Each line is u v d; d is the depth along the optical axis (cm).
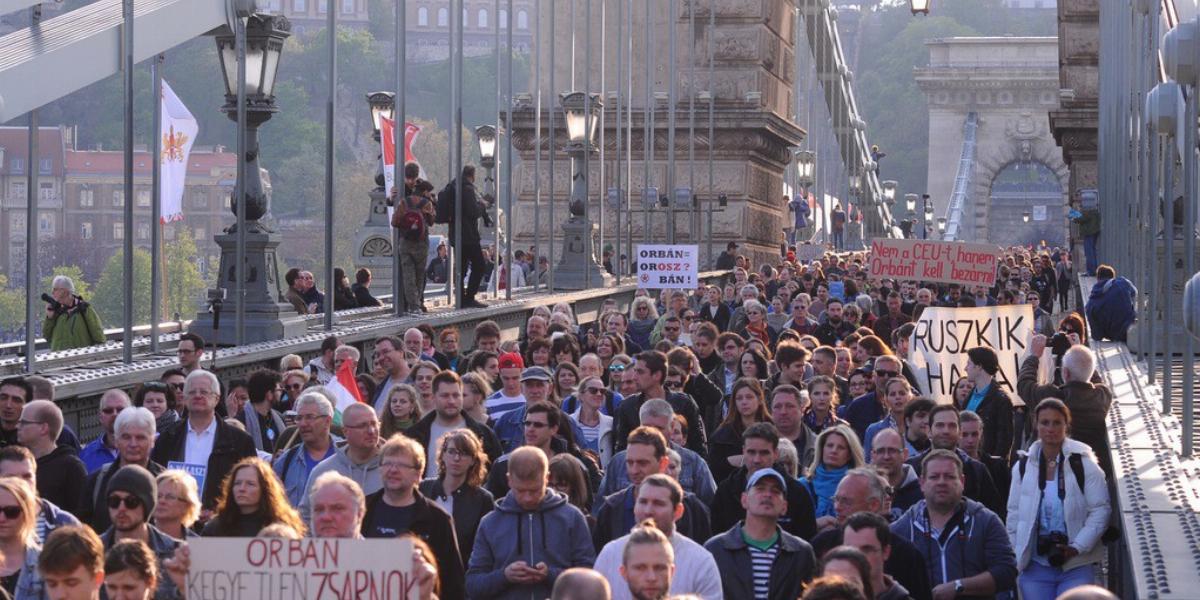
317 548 1219
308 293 4516
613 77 9556
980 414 2661
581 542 1700
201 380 2033
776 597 1609
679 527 1842
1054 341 3008
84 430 2561
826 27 13825
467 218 4675
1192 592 1430
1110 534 2034
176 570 1219
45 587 1434
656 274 5394
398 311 4306
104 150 15688
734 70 9312
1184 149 2581
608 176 9219
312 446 2023
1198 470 2055
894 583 1531
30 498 1445
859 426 2647
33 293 2672
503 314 4859
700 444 2412
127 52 2894
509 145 5628
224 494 1579
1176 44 2419
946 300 4738
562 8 9675
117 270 13838
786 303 5109
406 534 1511
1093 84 8369
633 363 2534
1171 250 2688
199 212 16988
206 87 18075
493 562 1694
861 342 3128
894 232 18388
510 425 2364
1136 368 3312
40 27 2761
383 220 6812
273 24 3212
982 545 1831
